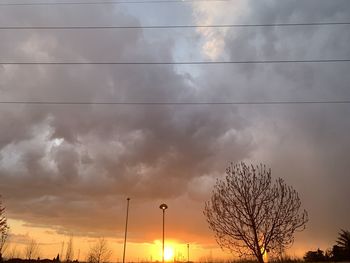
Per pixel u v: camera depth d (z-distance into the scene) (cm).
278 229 2377
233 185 2472
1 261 6050
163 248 3766
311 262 4659
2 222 4431
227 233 2403
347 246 5150
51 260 7469
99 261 7438
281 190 2458
